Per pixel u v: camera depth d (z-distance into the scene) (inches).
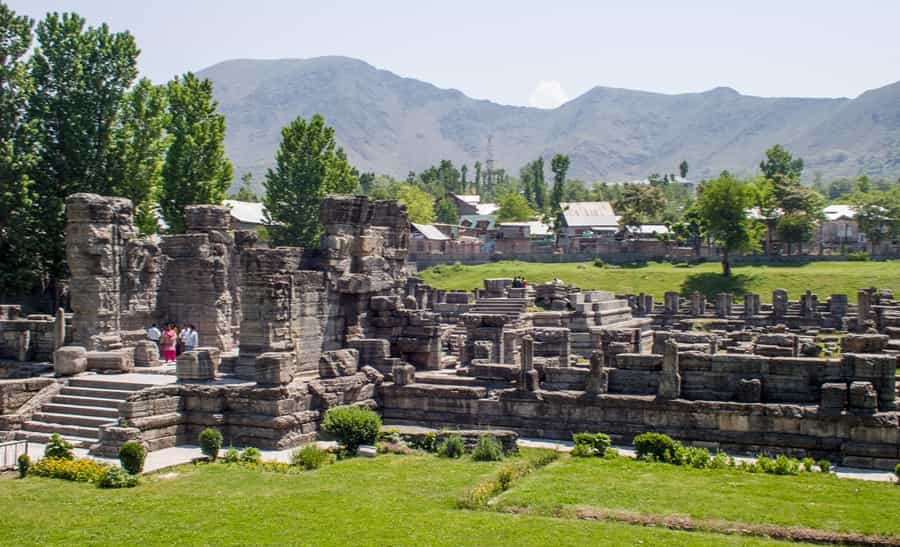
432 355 1736.0
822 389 1251.2
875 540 873.5
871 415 1216.2
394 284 1909.4
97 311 1710.1
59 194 2461.9
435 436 1333.7
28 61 2463.1
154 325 1893.5
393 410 1539.1
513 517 960.9
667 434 1337.4
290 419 1360.7
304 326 1632.6
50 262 2452.0
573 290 3545.8
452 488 1077.1
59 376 1569.9
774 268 4911.4
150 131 2714.1
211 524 932.0
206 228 1940.2
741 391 1312.7
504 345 2047.2
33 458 1269.7
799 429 1263.5
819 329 3235.7
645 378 1397.6
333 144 4133.9
